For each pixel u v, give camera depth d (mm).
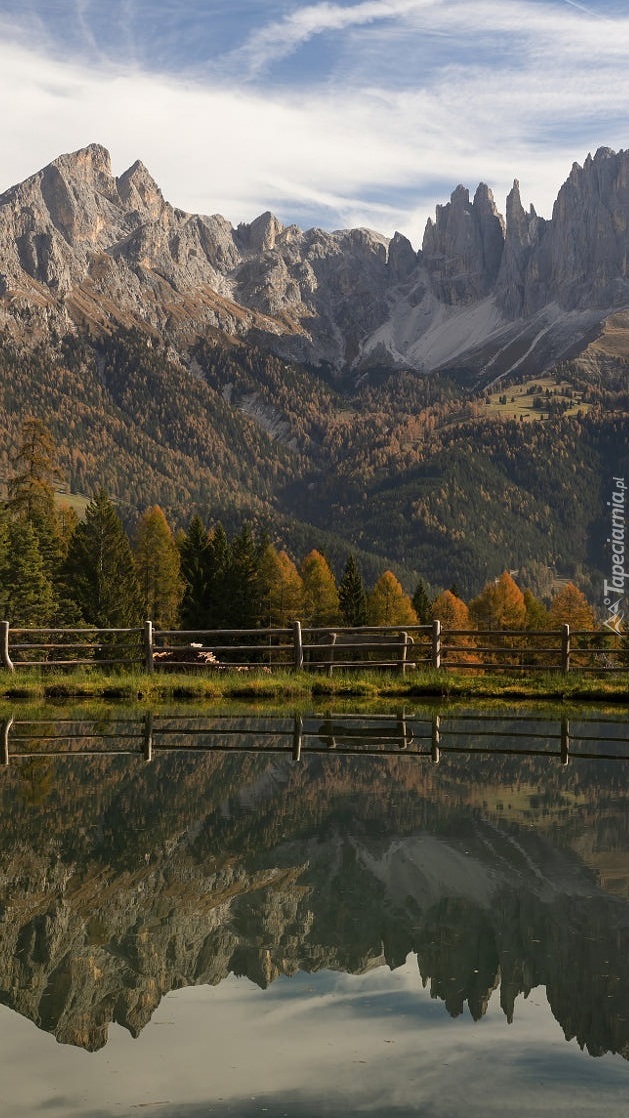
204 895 7000
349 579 116625
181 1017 5027
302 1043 4727
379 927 6301
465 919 6461
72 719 17688
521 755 13242
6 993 5348
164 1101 4191
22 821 9375
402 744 14328
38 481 84688
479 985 5422
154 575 116812
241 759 12922
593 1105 4117
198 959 5793
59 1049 4691
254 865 7785
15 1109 4129
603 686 22078
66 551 88875
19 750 13805
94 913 6637
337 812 9703
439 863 7793
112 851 8242
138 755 13344
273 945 6039
